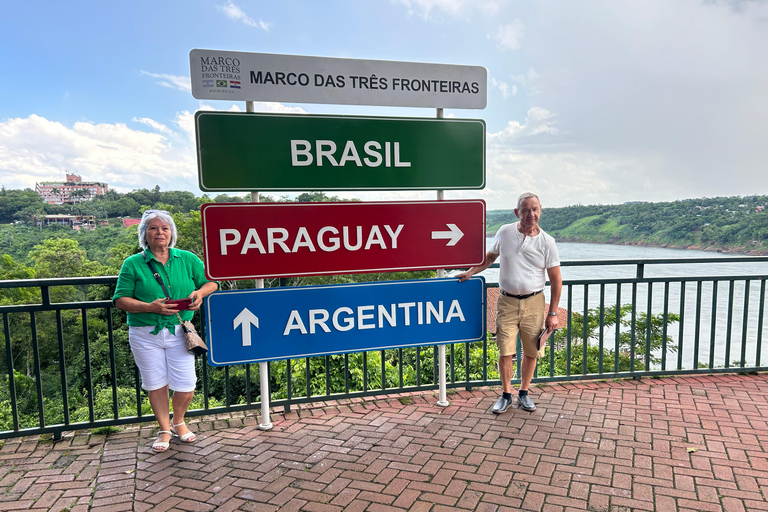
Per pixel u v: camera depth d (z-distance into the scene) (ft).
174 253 10.64
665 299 14.84
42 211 349.20
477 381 14.48
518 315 12.19
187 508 8.51
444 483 9.16
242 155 11.07
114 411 11.87
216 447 10.90
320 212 11.71
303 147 11.43
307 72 11.39
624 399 13.21
